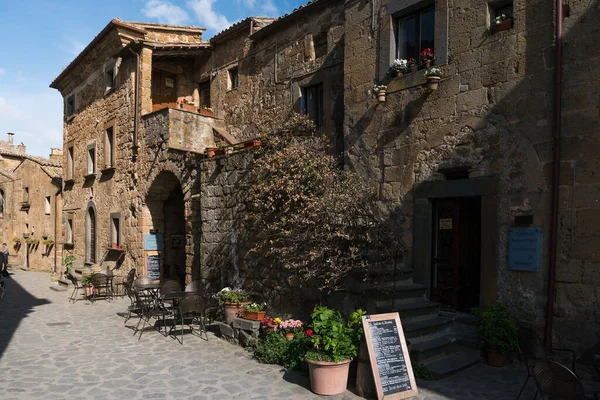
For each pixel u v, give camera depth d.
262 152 8.04
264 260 7.79
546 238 5.86
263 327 6.96
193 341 7.64
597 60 5.52
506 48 6.35
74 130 18.42
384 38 7.93
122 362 6.45
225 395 5.12
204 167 9.51
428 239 7.14
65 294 14.29
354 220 6.51
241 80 12.80
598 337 5.36
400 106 7.61
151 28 14.89
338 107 9.77
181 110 12.17
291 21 11.15
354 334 5.25
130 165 13.89
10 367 6.27
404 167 7.52
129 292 9.27
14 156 31.00
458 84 6.88
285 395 5.09
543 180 5.93
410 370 5.03
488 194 6.43
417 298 6.79
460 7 6.91
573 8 5.76
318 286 6.59
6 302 12.57
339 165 8.86
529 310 5.98
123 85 14.55
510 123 6.27
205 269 9.27
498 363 5.88
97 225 16.11
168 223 13.67
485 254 6.45
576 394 3.81
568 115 5.73
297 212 6.92
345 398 4.96
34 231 24.91
